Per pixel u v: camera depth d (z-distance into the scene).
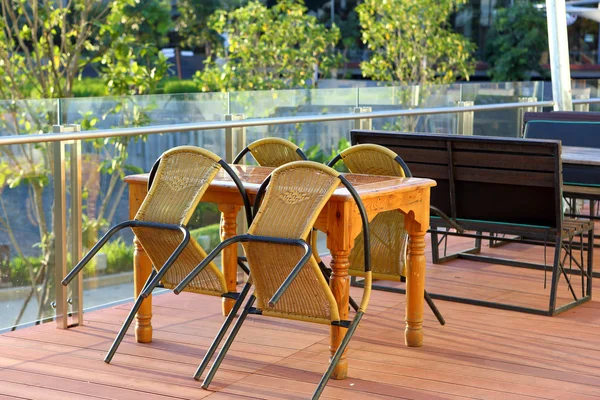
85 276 5.20
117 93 11.18
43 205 4.88
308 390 3.98
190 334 4.80
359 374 4.20
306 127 6.56
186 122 5.82
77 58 11.29
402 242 4.77
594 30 21.78
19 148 4.76
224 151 5.94
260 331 4.86
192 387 4.01
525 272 6.39
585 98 9.49
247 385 4.04
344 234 3.97
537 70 21.39
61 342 4.64
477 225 5.55
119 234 5.39
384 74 15.70
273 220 3.90
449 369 4.28
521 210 5.37
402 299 5.61
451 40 15.88
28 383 4.04
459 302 5.53
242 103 6.17
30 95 11.12
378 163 4.76
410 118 7.42
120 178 5.34
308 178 3.90
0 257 4.73
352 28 20.38
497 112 8.20
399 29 15.58
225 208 4.92
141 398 3.87
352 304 5.06
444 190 5.62
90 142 5.14
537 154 5.18
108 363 4.31
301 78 13.99
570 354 4.54
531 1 21.19
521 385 4.08
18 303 4.84
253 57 13.98
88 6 11.26
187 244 4.11
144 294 4.20
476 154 5.41
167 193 4.26
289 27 13.96
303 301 3.98
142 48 11.51
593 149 6.53
